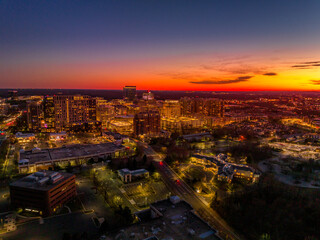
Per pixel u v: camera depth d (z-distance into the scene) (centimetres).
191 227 13425
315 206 19450
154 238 12325
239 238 16612
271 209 19325
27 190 18725
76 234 15038
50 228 16925
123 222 17012
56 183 19638
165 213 14875
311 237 16262
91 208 19850
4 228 16588
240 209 19462
